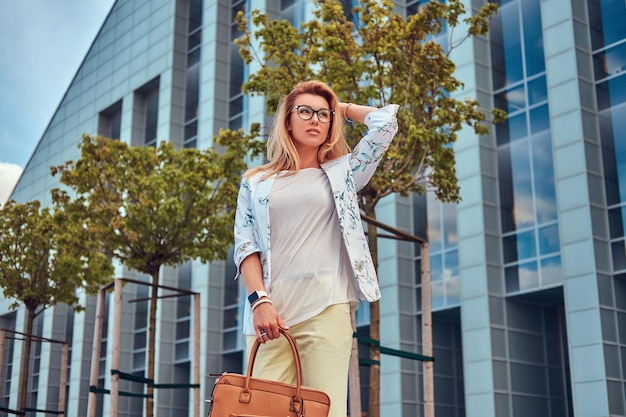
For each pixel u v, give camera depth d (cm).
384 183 1045
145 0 3869
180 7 3647
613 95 2091
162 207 1390
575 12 2162
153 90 3794
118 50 4000
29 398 4025
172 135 3478
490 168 2320
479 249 2258
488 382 2169
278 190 294
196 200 1449
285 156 306
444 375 2502
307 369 281
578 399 1952
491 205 2297
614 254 2003
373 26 1104
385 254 2498
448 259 2389
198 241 1506
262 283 284
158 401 3159
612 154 2061
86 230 1448
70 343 3934
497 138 2347
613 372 1920
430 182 1156
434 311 2406
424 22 1086
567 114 2109
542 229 2180
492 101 2375
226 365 3053
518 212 2253
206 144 3278
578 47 2138
